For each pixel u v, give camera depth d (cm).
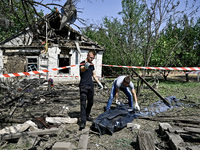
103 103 562
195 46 1439
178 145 230
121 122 330
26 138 257
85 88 328
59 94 721
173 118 380
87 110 365
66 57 1211
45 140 268
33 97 616
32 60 1158
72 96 676
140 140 238
